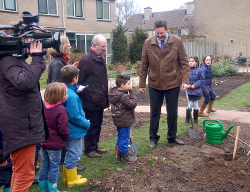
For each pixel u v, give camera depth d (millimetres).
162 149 4961
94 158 4582
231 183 3654
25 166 2768
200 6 28562
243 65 23578
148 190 3543
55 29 19969
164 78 4871
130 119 4293
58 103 3361
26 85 2551
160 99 5059
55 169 3449
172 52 4812
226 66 17078
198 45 24906
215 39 28141
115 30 21094
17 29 2758
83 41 22656
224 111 7973
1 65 2625
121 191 3525
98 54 4348
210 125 5215
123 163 4367
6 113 2621
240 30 26844
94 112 4449
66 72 3701
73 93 3697
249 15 26188
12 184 2826
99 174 3988
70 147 3670
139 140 5469
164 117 7191
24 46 2686
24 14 2758
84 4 22266
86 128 3762
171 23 37719
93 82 4340
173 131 5168
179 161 4406
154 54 4887
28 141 2689
